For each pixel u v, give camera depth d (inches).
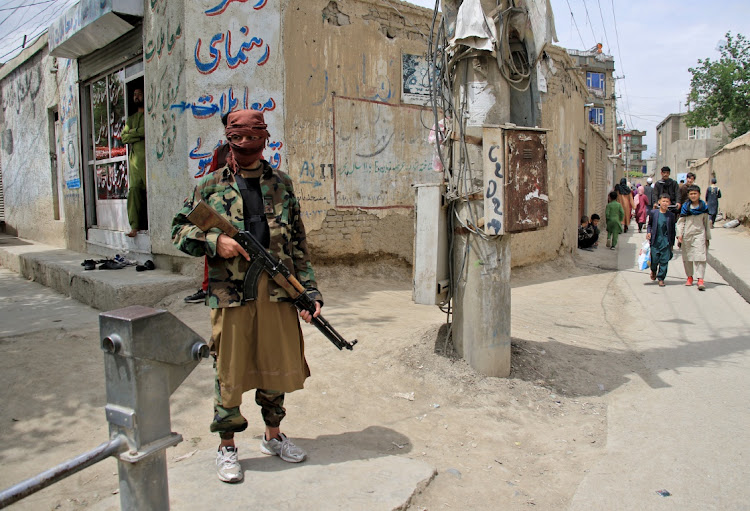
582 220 601.6
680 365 198.2
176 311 232.5
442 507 108.2
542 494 115.6
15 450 126.3
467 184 166.7
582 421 151.9
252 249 103.5
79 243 393.7
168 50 267.3
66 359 181.9
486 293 167.3
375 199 333.7
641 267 409.4
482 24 159.6
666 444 137.6
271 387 108.3
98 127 363.6
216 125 264.2
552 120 428.8
